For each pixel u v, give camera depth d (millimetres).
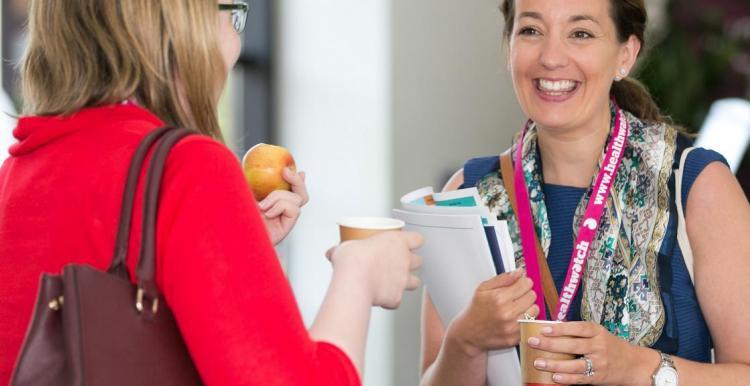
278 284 1108
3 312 1201
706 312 1846
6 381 1191
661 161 1913
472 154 4266
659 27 5023
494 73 4348
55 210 1181
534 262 1971
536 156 2055
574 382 1692
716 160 1891
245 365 1060
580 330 1685
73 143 1205
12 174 1259
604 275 1896
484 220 1843
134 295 1111
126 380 1098
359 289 1224
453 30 4129
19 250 1198
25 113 1286
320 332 1169
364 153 3924
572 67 1910
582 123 1930
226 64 1336
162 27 1216
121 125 1188
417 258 1340
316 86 4047
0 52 3520
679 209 1871
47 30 1252
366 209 3924
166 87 1227
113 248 1133
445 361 1928
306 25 4066
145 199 1106
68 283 1084
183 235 1086
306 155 4090
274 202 1715
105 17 1217
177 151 1127
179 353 1136
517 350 1932
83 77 1221
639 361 1753
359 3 3918
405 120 3936
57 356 1110
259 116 4129
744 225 1825
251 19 4105
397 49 3893
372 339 4055
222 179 1118
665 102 4930
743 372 1772
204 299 1069
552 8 1913
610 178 1950
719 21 5016
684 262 1867
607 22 1929
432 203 1953
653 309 1855
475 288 1880
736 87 4996
